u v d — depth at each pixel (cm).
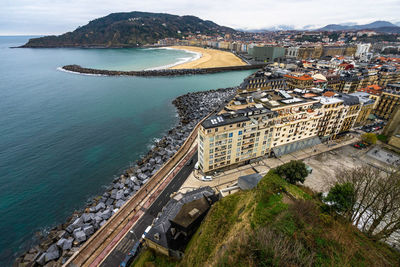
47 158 11988
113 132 14975
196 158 10988
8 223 8288
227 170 9750
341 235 4216
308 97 11481
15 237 7769
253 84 15738
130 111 18550
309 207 4869
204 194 6950
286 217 4459
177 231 5903
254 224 4500
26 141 13500
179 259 5534
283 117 9738
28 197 9450
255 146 9644
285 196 5597
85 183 10331
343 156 10425
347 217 4928
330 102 10831
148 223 7462
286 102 10381
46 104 19525
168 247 5550
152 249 5950
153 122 16625
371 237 4688
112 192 9388
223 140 8675
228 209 5856
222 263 3678
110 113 18038
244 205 5594
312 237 4000
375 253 4006
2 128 15012
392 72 19300
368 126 13150
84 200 9375
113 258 6366
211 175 9494
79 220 7956
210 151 8738
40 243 7500
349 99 11456
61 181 10406
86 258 6359
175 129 15212
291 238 3916
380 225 6009
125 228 7306
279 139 10162
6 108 18362
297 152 10800
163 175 9912
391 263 3853
